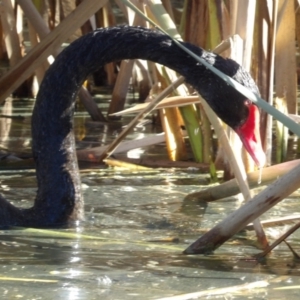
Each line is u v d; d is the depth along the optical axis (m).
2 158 9.63
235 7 7.89
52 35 8.70
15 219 6.85
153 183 8.52
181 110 9.37
